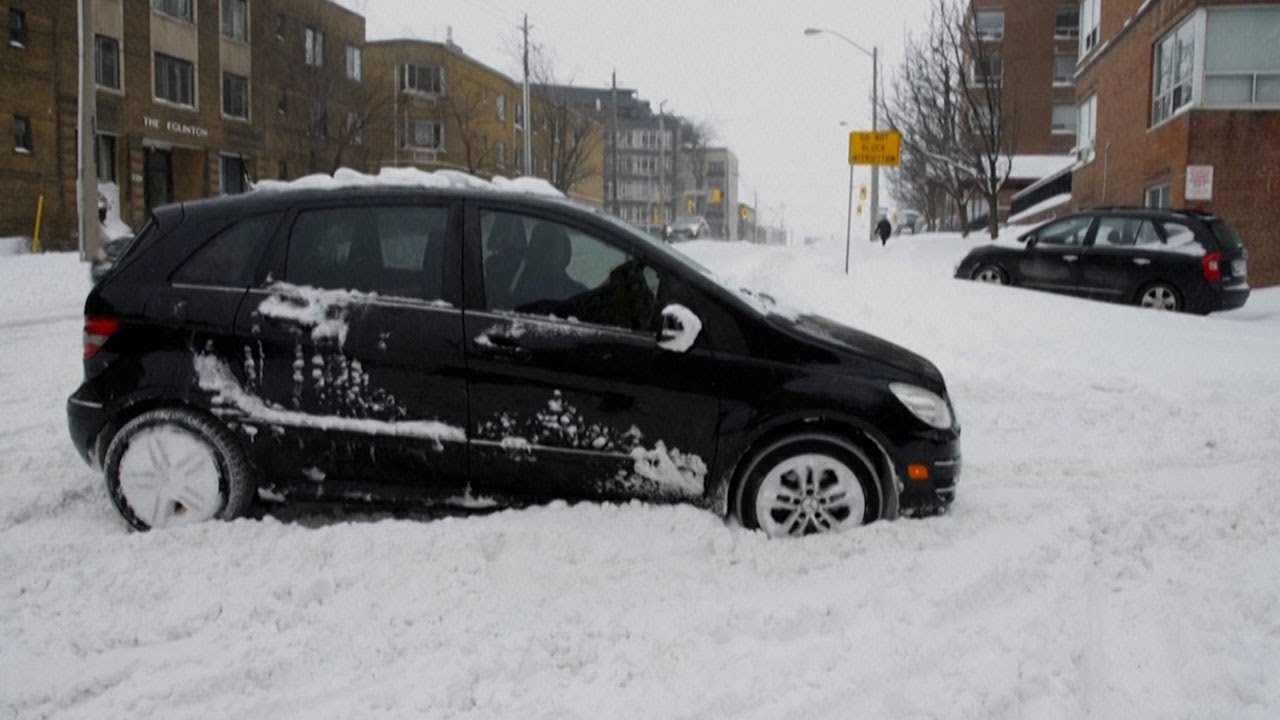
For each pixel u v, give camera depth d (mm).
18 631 3656
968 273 16953
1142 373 8836
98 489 5352
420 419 4660
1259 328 11781
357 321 4672
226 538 4426
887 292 14016
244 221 4859
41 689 3271
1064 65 50156
